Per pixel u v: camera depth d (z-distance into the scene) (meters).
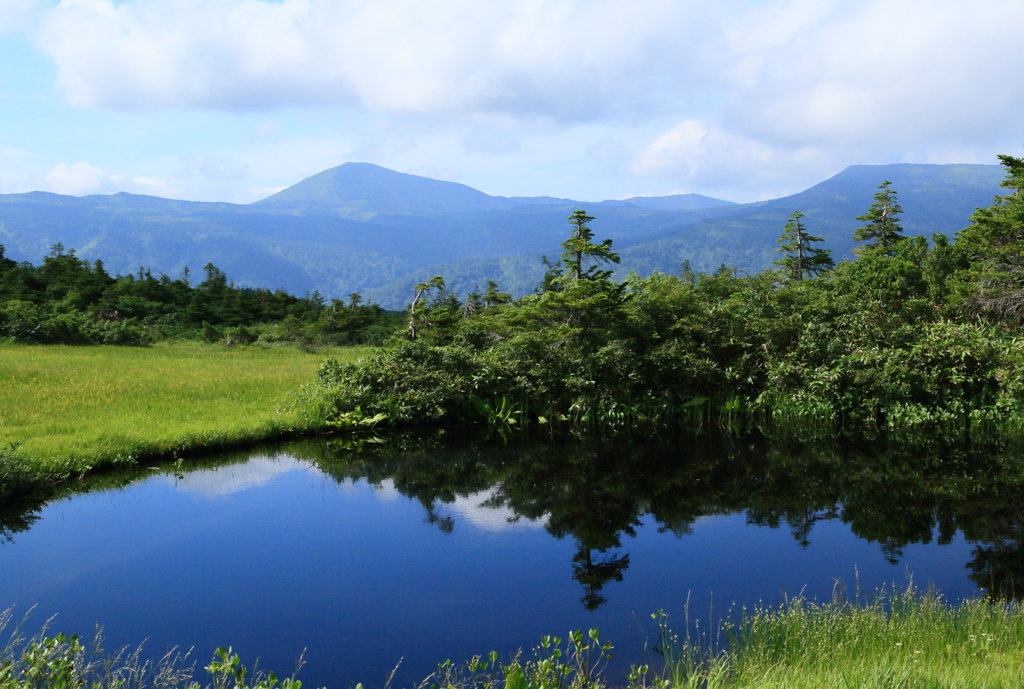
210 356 31.36
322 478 12.44
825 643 5.27
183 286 65.00
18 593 7.39
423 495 11.46
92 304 47.59
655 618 6.66
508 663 5.85
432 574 8.01
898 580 7.67
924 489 11.56
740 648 5.58
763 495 11.38
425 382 18.08
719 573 8.02
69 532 9.34
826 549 8.77
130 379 20.39
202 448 13.84
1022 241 21.28
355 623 6.72
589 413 18.17
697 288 23.16
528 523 9.98
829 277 26.11
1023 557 8.36
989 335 17.56
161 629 6.54
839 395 18.11
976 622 5.59
